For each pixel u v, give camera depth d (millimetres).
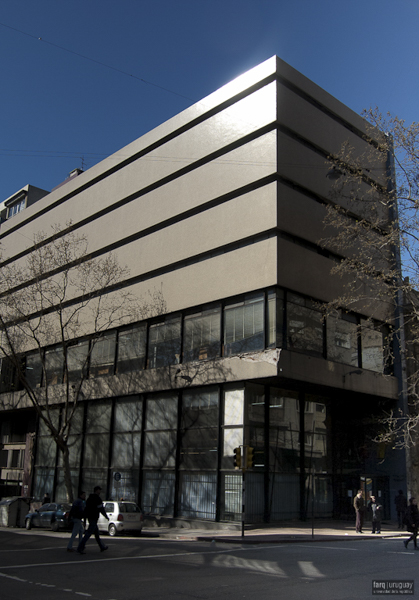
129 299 32875
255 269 25781
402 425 27594
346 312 28422
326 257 27812
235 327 26484
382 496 28266
